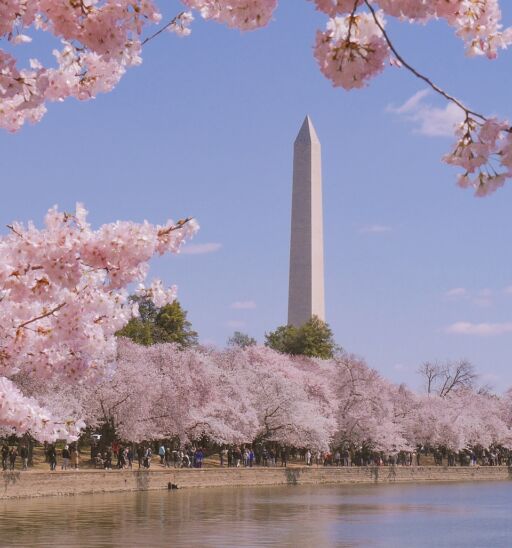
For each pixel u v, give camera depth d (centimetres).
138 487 6856
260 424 9094
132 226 1416
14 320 1697
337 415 10350
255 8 1021
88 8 1112
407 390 11994
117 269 1430
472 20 909
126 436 7381
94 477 6456
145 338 11369
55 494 6125
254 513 5394
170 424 7962
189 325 12694
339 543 4159
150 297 1730
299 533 4475
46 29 1153
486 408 13125
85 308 1627
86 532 4225
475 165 875
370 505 6284
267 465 9281
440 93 881
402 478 9919
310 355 12412
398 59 869
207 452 9381
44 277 1453
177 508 5503
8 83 1070
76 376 1753
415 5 869
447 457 12825
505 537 4516
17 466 6838
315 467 8969
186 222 1453
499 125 870
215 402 8600
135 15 1120
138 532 4275
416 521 5228
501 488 8675
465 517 5516
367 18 889
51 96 1324
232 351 10212
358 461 10638
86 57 1330
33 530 4250
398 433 10900
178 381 8212
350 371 10550
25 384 6244
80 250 1404
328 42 887
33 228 1413
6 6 1061
